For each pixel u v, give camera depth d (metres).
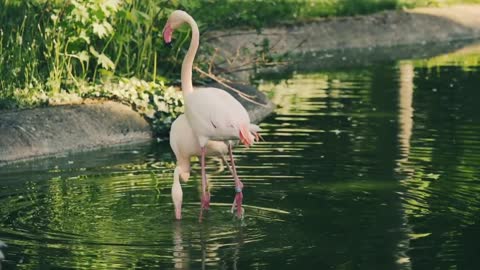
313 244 8.73
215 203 10.30
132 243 8.84
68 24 14.78
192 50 10.24
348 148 12.66
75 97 14.58
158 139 14.20
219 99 9.65
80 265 8.20
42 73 14.82
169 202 10.34
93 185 11.15
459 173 11.23
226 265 8.17
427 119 14.61
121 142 13.88
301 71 20.95
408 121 14.47
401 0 28.45
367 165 11.73
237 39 22.12
